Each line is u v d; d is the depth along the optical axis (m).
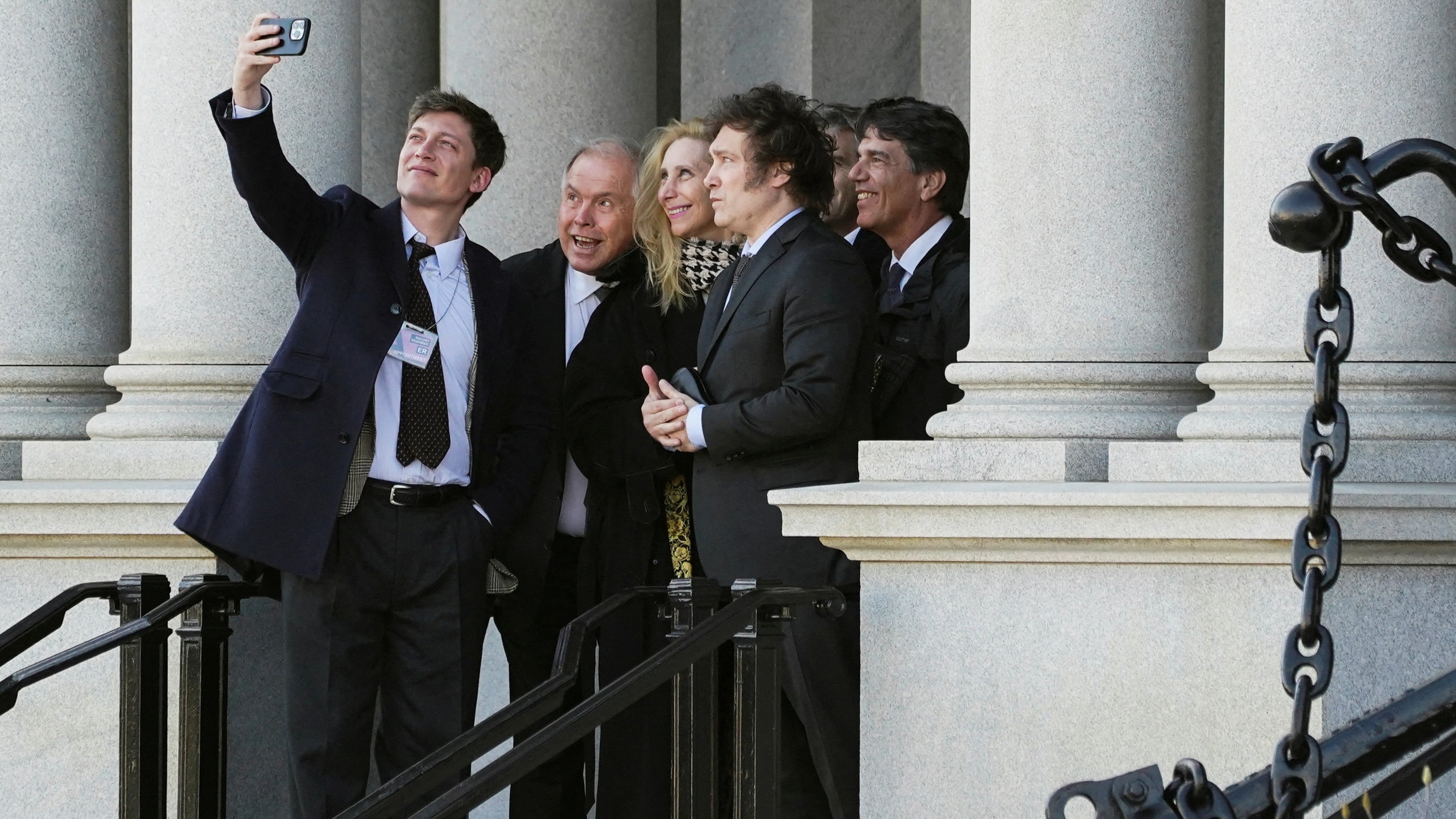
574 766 25.25
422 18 39.59
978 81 22.89
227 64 26.25
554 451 24.45
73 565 24.78
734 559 21.61
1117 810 9.00
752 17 41.72
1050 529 19.28
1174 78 22.34
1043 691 19.73
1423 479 19.66
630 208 24.42
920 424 24.52
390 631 22.09
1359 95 20.19
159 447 25.61
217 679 22.23
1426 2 20.19
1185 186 22.41
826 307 21.12
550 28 36.22
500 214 36.16
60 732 24.84
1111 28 22.27
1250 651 18.77
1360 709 18.31
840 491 20.12
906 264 25.61
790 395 20.81
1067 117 22.23
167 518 24.00
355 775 21.72
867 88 41.12
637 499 23.28
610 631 23.39
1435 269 9.41
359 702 21.67
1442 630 18.38
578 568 24.59
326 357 21.42
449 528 22.08
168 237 26.41
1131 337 22.22
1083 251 22.23
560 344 24.81
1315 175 9.36
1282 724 18.61
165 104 26.34
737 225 22.22
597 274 24.39
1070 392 22.14
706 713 19.77
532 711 18.95
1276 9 20.53
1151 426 21.80
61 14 28.97
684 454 23.39
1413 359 20.20
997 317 22.52
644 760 23.38
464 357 22.62
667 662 17.94
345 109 27.19
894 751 20.39
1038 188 22.33
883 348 24.83
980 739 20.00
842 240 22.03
